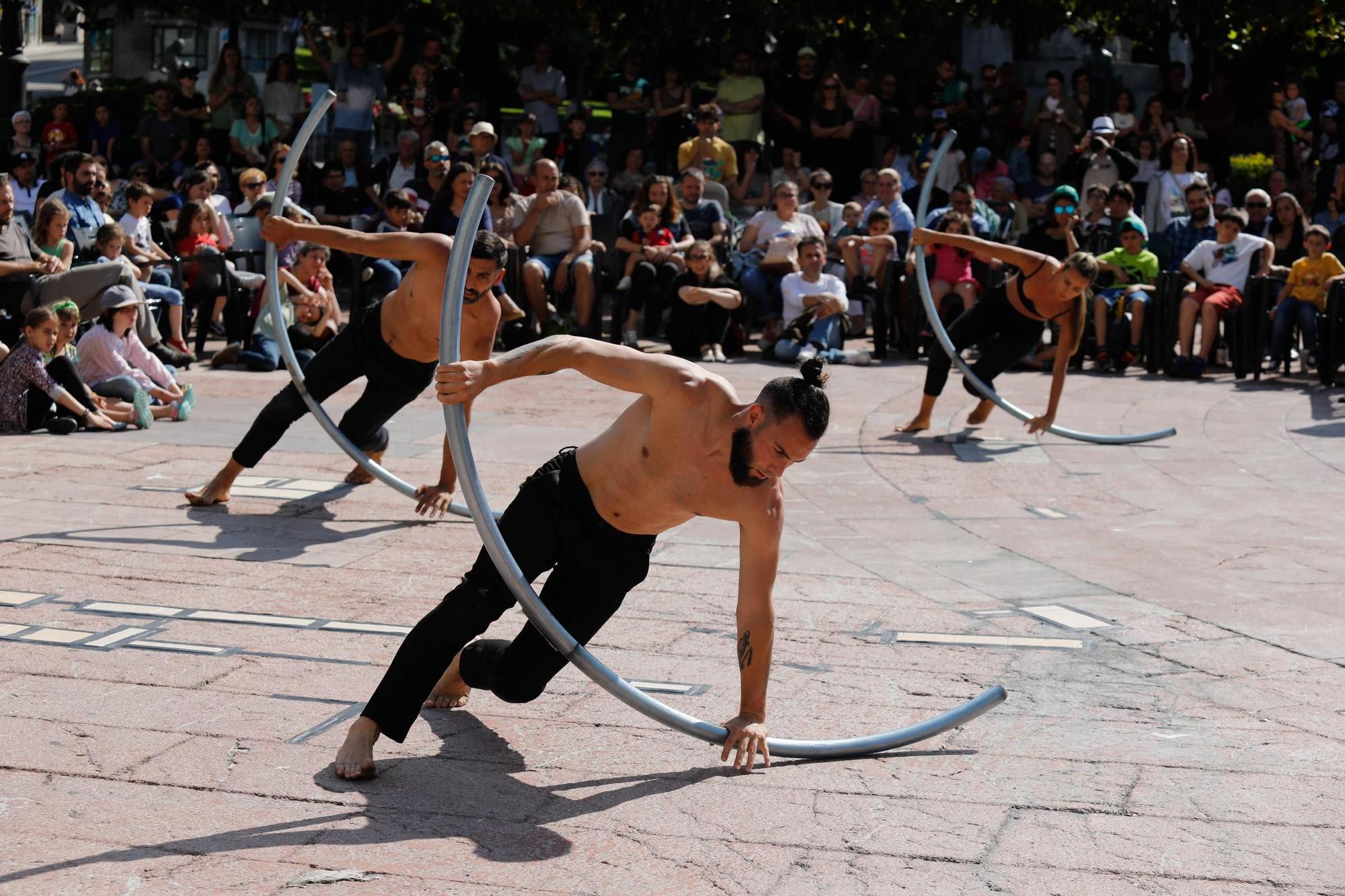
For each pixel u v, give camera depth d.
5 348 8.78
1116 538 6.67
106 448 8.16
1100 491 7.68
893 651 4.99
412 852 3.35
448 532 6.50
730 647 4.96
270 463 7.88
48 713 4.18
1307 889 3.23
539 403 10.05
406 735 3.80
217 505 6.84
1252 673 4.80
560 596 3.90
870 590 5.74
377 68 16.03
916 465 8.29
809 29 17.67
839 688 4.59
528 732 4.18
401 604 5.38
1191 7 16.95
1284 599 5.69
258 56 23.38
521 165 14.88
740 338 12.54
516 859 3.33
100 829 3.43
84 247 11.14
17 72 18.31
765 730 3.86
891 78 16.27
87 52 25.08
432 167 13.44
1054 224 12.80
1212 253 11.84
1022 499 7.48
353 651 4.81
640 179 15.12
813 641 5.07
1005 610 5.51
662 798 3.71
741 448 3.52
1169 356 11.81
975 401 10.46
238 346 11.20
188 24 23.11
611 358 3.62
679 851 3.39
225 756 3.90
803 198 15.22
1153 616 5.45
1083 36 17.83
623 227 12.80
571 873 3.26
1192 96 17.78
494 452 8.27
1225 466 8.35
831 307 11.98
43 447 8.12
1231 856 3.39
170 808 3.56
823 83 15.83
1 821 3.46
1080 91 16.12
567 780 3.82
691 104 16.44
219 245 12.34
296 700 4.34
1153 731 4.25
